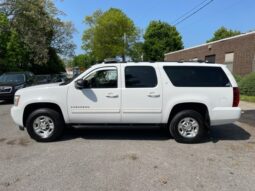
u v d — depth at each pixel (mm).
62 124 6859
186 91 6590
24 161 5414
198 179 4570
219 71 6719
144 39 57688
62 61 52719
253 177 4656
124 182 4449
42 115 6770
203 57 27422
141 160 5461
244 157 5660
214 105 6605
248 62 20047
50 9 34625
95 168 5039
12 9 28562
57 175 4727
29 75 17203
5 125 8750
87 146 6426
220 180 4535
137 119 6715
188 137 6664
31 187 4277
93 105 6688
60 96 6703
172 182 4457
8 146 6434
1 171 4910
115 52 56125
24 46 29156
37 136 6781
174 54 35469
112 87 6664
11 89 14469
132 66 6711
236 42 21547
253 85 15594
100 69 6750
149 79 6656
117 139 7051
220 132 7801
